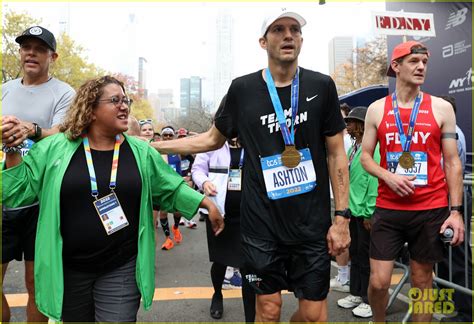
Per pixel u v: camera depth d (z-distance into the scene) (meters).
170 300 3.98
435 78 6.37
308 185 2.10
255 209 2.14
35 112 2.64
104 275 2.13
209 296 4.09
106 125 2.09
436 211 2.59
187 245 6.43
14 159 2.10
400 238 2.73
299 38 2.08
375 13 4.71
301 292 2.16
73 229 2.04
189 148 2.51
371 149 2.88
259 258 2.12
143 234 2.12
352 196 3.54
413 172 2.62
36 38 2.60
